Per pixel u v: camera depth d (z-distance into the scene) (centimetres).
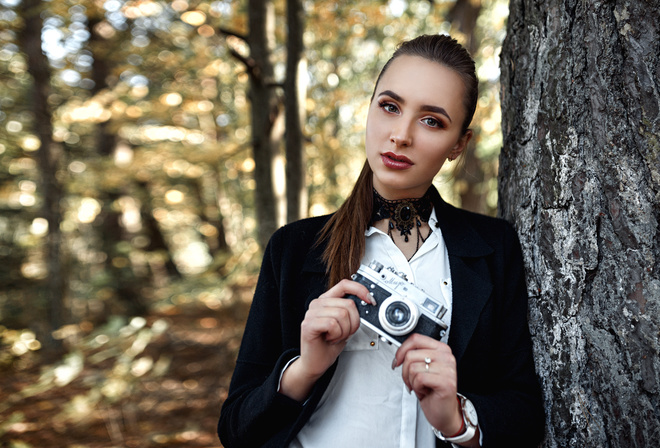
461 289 118
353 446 114
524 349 122
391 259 121
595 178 112
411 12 671
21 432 458
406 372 101
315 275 125
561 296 117
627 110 107
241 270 589
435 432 112
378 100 114
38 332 767
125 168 779
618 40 108
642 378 104
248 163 560
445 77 110
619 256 108
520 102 133
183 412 493
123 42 819
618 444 107
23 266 952
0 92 877
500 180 146
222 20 618
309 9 628
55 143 798
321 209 703
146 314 1013
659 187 103
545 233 122
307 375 109
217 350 667
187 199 1214
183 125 857
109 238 1069
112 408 486
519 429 111
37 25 752
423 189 122
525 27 131
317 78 729
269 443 118
